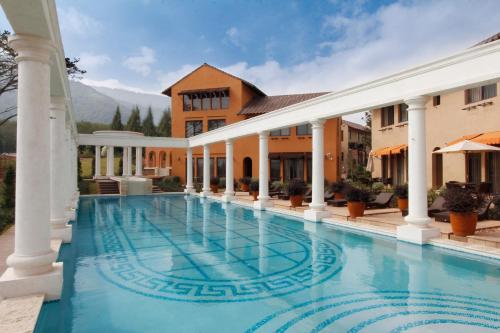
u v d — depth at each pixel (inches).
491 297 201.2
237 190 1066.7
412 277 238.1
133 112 2751.0
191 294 209.2
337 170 1074.1
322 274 247.1
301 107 525.3
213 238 381.1
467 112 586.2
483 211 382.3
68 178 498.3
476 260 277.1
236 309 186.2
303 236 389.1
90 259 291.3
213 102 1222.9
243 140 1157.7
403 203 492.4
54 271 206.2
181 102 1246.3
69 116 468.4
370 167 887.7
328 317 175.3
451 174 618.5
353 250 318.3
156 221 512.1
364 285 223.5
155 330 161.6
